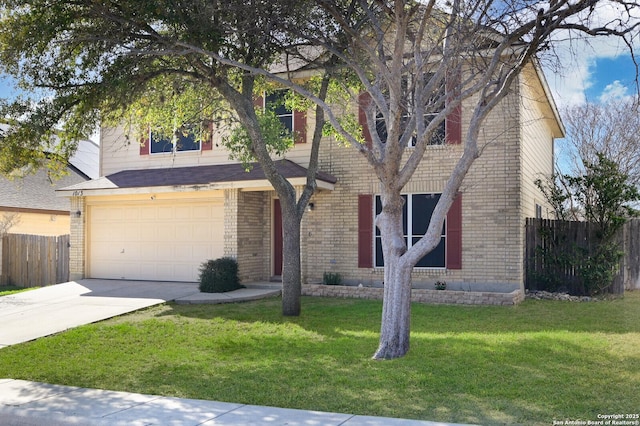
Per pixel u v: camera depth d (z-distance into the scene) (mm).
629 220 17391
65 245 19297
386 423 5641
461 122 15289
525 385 6781
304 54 14633
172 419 5988
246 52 12070
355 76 12953
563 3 8570
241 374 7746
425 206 15680
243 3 10438
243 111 11828
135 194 17734
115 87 10703
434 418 5766
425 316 12078
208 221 17547
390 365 7844
